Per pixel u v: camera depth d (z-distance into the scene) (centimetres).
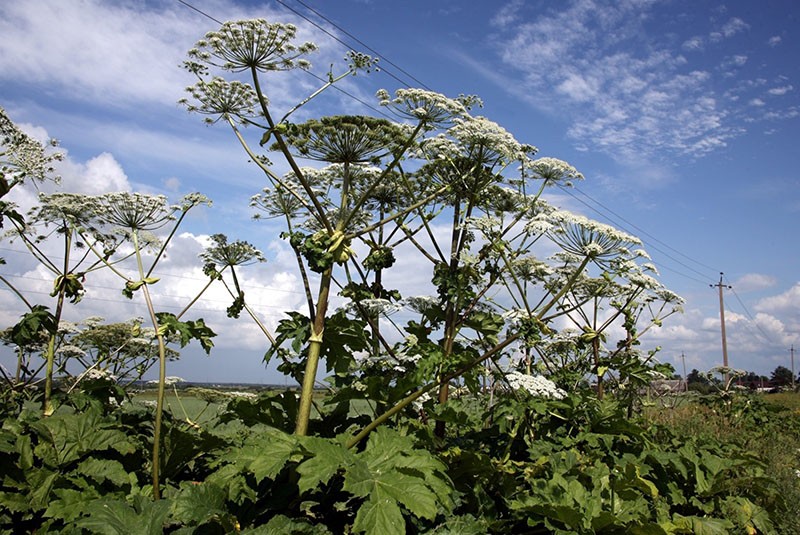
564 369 411
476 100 329
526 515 274
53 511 228
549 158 340
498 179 322
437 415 288
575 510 256
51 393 299
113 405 352
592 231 283
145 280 269
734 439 540
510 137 311
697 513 352
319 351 264
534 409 313
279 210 347
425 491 207
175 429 286
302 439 223
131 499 246
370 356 322
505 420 318
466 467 282
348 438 253
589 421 366
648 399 583
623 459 344
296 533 213
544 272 395
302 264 285
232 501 231
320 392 331
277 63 256
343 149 287
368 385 278
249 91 266
